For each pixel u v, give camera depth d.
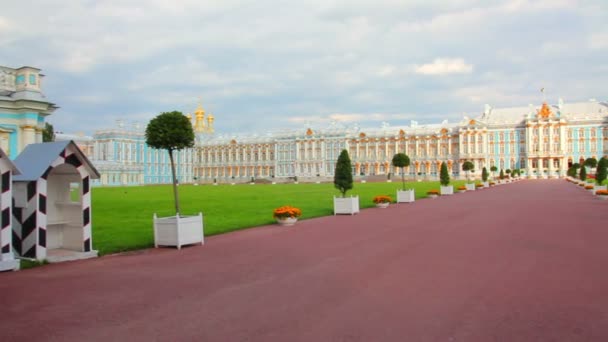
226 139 141.38
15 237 13.76
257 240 17.17
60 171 15.58
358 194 48.09
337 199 27.16
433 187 64.75
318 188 66.19
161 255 14.43
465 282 10.28
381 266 12.06
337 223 22.38
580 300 8.84
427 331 7.31
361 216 25.78
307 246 15.52
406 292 9.53
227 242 16.80
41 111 26.25
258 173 136.00
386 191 53.94
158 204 35.56
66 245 15.17
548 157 109.31
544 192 47.03
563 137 108.25
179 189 69.50
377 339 7.00
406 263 12.38
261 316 8.16
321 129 128.62
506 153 114.44
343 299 9.12
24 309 8.76
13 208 13.79
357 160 127.38
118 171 106.56
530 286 9.88
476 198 39.72
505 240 15.98
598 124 105.81
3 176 12.30
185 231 15.80
